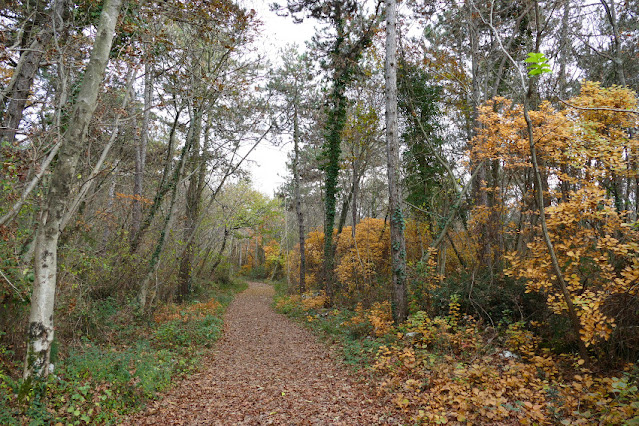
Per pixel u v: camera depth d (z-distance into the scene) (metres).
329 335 11.45
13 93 7.43
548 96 10.70
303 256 21.95
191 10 8.40
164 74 10.99
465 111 15.20
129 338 9.39
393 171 10.71
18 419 4.44
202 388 7.04
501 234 10.85
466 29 14.27
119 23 7.68
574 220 5.66
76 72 8.75
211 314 14.77
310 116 21.39
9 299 6.11
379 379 6.79
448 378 5.78
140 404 5.80
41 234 4.95
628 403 4.05
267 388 7.04
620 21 11.68
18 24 7.63
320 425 5.17
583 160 6.38
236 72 12.81
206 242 24.06
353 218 17.67
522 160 8.02
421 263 10.66
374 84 17.62
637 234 5.39
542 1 10.34
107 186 12.32
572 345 6.53
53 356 6.00
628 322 5.52
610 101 6.48
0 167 5.79
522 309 8.19
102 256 10.58
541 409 4.66
